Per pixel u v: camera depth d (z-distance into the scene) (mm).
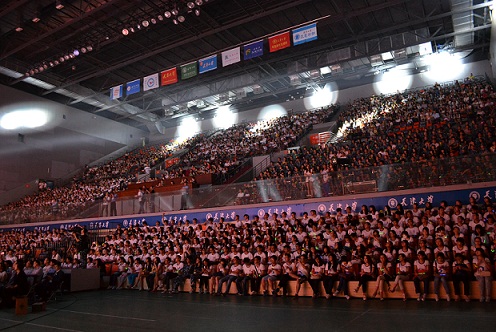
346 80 35312
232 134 35969
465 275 9461
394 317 7965
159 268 14664
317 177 17266
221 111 41531
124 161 37625
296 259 12047
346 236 12414
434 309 8586
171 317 9086
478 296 9461
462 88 26281
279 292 12078
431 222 11875
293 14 24422
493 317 7453
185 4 21375
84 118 38125
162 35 26156
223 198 19672
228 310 9719
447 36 25781
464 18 23734
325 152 22641
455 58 29906
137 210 22234
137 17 23188
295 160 22734
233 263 13078
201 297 12453
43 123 34125
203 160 30828
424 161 15180
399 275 10211
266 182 18547
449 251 10250
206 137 38500
